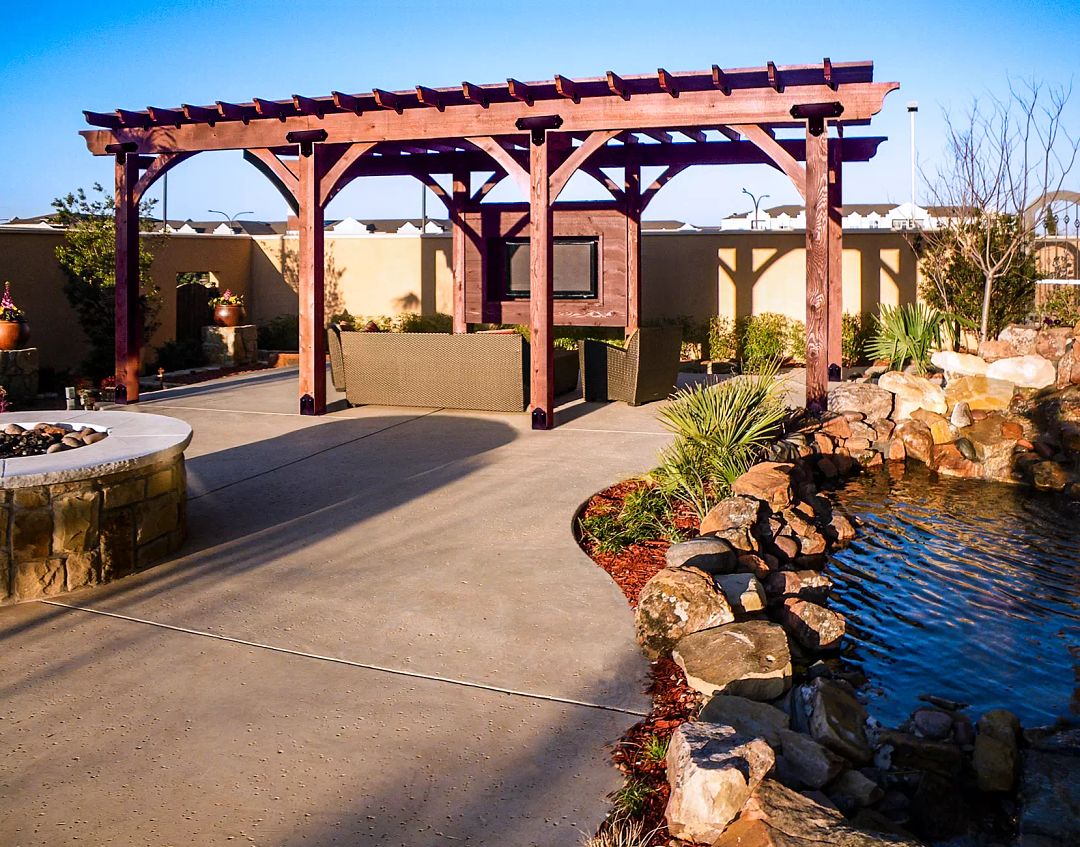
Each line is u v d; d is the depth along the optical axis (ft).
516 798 10.84
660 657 14.67
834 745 12.25
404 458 28.14
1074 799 11.66
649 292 55.31
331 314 59.93
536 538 20.51
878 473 29.84
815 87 29.07
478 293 48.14
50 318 45.06
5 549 16.72
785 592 18.48
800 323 52.08
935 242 44.42
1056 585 19.77
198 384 44.11
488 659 14.57
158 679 13.91
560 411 36.11
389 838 10.09
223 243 57.36
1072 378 32.24
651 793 10.93
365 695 13.39
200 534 20.93
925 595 19.25
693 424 25.59
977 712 14.46
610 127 30.91
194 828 10.23
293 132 34.22
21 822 10.32
